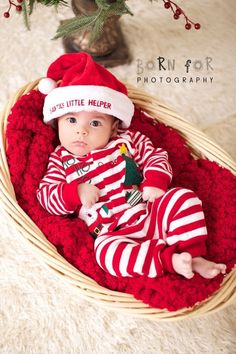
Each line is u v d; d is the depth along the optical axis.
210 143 1.29
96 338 1.25
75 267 1.11
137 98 1.35
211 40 1.86
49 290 1.31
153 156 1.23
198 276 1.06
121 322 1.28
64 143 1.21
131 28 1.85
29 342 1.24
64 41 1.78
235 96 1.73
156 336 1.26
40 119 1.27
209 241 1.19
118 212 1.17
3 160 1.17
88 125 1.18
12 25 1.81
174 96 1.71
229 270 1.16
